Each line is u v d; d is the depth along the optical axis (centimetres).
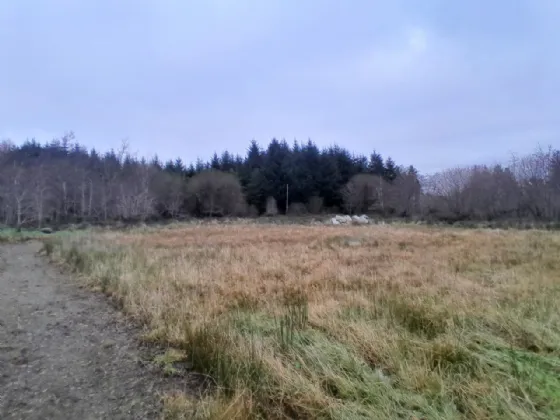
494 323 432
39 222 2927
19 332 465
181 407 283
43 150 5084
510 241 1331
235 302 548
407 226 2686
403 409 267
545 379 298
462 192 3672
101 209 3681
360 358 339
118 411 282
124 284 657
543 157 3403
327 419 264
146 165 4350
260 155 5791
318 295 567
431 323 429
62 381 334
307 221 3550
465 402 270
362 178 4612
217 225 2930
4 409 285
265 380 308
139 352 401
